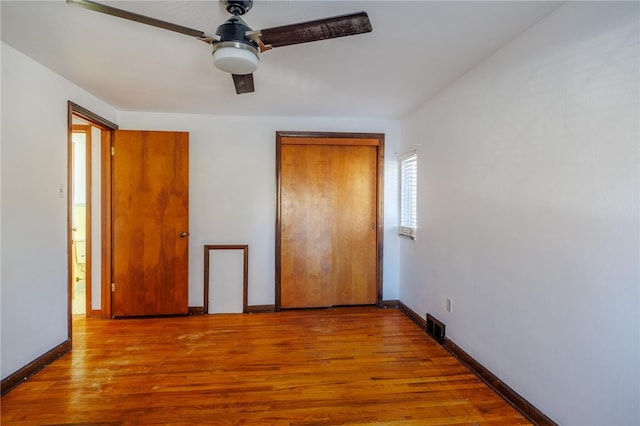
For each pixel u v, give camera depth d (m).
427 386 2.24
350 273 3.99
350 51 2.21
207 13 1.77
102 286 3.55
